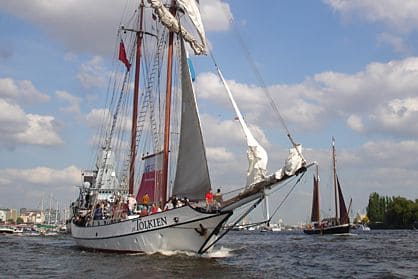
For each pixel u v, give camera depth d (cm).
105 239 4231
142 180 4484
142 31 5538
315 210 13688
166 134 4281
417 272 3334
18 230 14462
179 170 3909
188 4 4353
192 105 3872
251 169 3481
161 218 3691
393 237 10906
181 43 4066
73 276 2889
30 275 2975
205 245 3647
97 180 5675
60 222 19850
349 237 11112
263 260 4025
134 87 5438
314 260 4212
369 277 3020
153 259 3491
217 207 3541
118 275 2844
